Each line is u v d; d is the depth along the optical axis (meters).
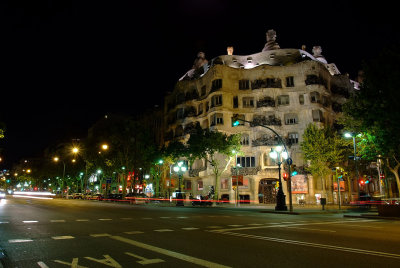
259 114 48.12
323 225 14.92
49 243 9.23
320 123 46.12
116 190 82.25
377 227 14.34
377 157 27.20
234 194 45.50
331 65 58.41
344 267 6.44
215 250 8.17
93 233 11.32
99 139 58.53
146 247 8.59
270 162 45.88
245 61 54.56
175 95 60.19
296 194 43.88
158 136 68.31
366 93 18.20
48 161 97.62
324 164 39.41
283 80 49.00
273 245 8.91
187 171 52.56
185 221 16.12
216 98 49.31
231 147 39.72
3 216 18.14
